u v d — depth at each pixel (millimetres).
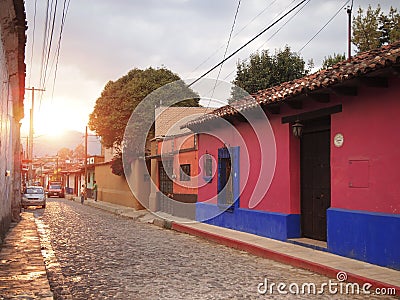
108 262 9695
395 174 8453
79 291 7148
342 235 9648
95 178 40594
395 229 8242
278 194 12438
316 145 11492
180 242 13172
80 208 30578
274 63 23250
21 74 13281
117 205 30578
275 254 10109
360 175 9312
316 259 9281
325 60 21922
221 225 15719
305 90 9852
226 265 9430
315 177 11492
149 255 10672
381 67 7699
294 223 11875
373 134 9008
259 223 13180
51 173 70875
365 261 8961
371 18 19406
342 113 9898
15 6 8781
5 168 12836
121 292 7055
